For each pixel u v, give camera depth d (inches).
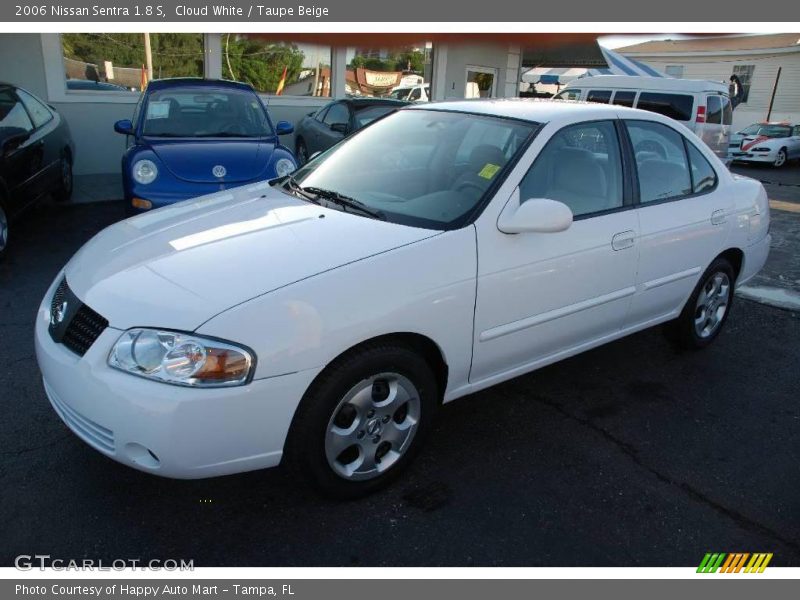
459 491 111.7
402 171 131.5
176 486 109.1
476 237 111.3
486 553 98.0
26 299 189.3
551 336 128.5
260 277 95.9
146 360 88.8
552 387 151.8
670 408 144.8
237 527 100.7
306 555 96.0
